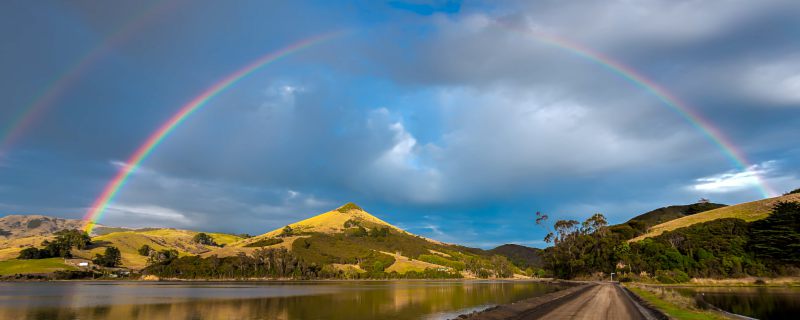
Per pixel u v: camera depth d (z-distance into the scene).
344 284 165.50
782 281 114.25
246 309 65.38
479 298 85.69
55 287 133.88
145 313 60.53
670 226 177.25
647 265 134.38
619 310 45.38
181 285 153.00
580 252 165.00
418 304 72.44
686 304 49.47
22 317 56.69
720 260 125.69
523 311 48.03
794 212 123.19
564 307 49.94
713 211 179.12
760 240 125.31
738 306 61.12
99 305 72.62
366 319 52.28
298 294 100.81
